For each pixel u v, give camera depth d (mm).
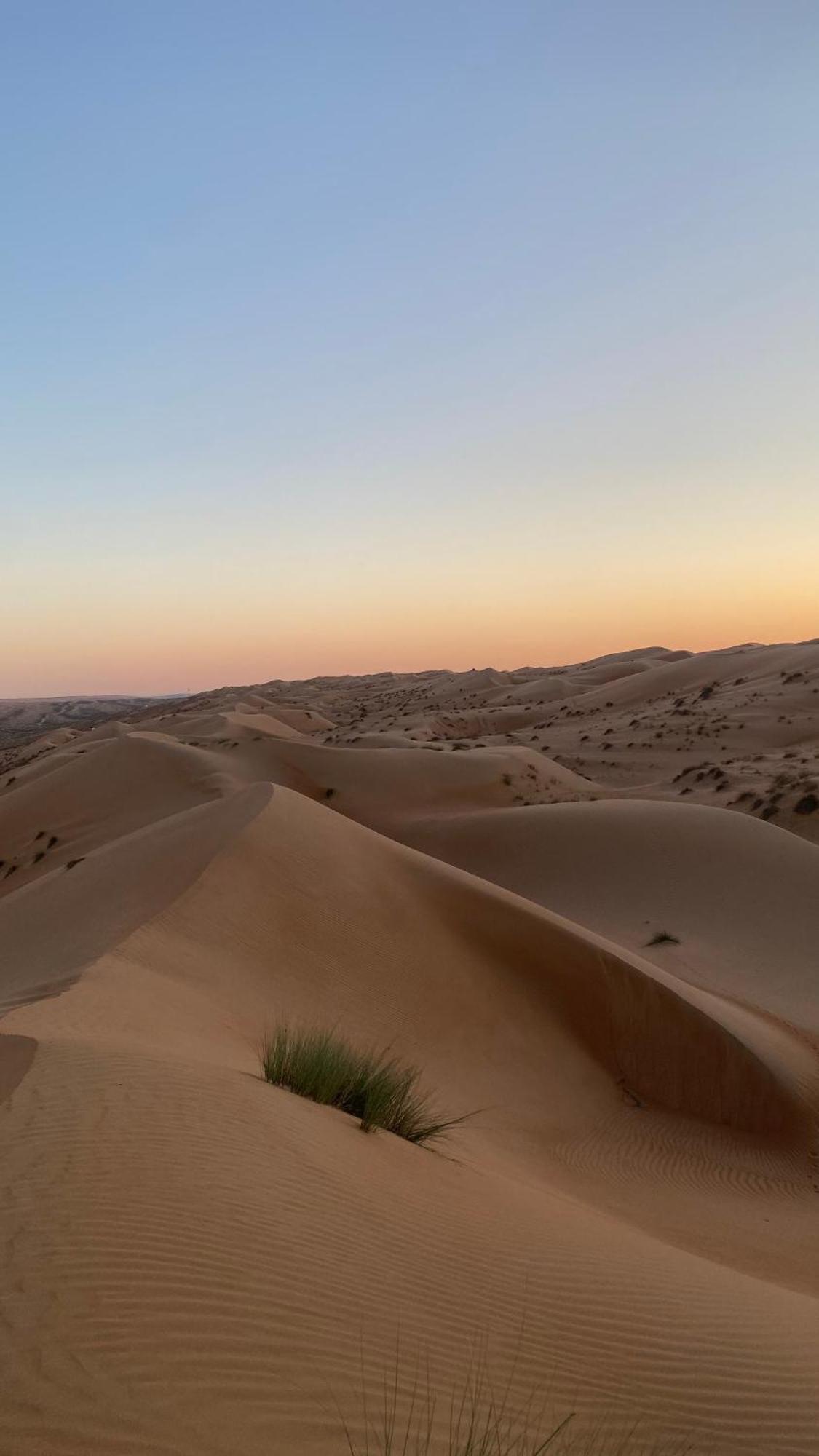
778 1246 12594
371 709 163500
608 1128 17844
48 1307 4410
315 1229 6141
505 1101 17141
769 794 50875
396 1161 8883
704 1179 16281
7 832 56438
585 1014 21234
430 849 44969
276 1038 12445
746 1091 19750
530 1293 6258
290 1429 3949
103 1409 3760
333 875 22766
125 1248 5121
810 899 31359
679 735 79938
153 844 26875
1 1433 3498
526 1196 9836
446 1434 4258
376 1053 16516
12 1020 10953
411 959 20656
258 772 61656
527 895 37844
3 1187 5738
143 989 14461
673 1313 6449
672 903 33531
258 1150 7250
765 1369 5797
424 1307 5531
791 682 90438
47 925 23406
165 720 106125
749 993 25766
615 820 40875
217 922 19078
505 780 61344
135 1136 6836
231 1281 5055
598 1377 5332
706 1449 4820
